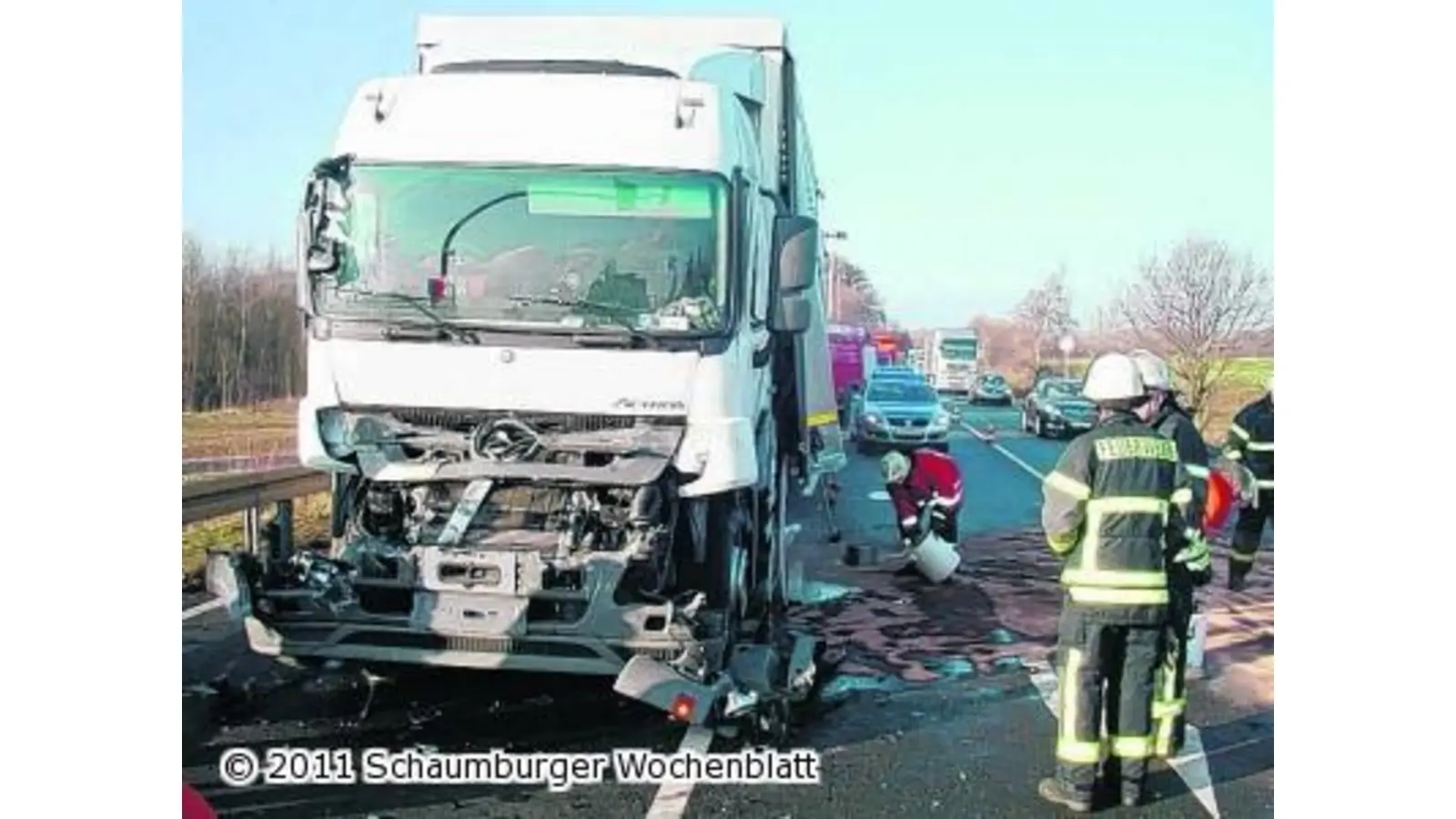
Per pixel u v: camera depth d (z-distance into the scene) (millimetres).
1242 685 7105
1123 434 5359
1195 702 6797
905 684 7008
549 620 5754
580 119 6191
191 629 7809
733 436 6008
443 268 6066
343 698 6566
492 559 5688
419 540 5902
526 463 5945
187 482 8297
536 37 7680
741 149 6430
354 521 6203
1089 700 5281
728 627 6172
